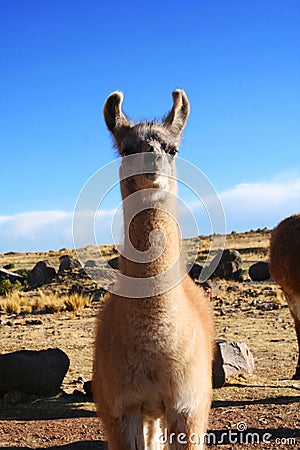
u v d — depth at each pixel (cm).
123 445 509
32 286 3005
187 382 496
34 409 885
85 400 934
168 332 482
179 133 580
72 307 2192
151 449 579
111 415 511
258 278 2850
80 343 1442
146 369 491
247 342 1401
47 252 6581
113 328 501
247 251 4616
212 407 849
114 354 497
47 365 960
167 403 508
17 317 2073
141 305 482
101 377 516
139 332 484
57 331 1666
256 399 894
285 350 1302
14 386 933
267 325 1652
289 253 1052
